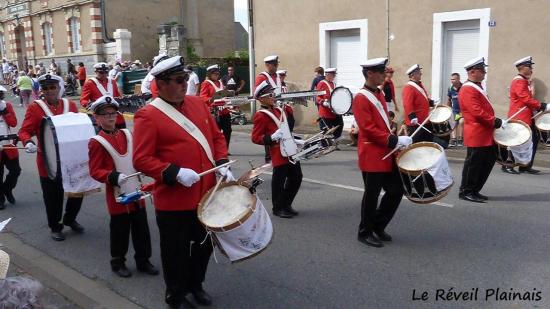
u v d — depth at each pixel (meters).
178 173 3.86
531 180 8.46
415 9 12.88
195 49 30.94
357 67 14.56
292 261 5.41
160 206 4.12
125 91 20.02
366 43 13.94
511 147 6.98
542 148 10.89
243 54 28.64
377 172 5.54
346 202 7.50
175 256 4.18
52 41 32.41
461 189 7.38
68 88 27.66
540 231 5.98
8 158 7.82
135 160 3.96
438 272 4.97
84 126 5.74
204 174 3.97
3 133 7.83
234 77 18.03
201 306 4.52
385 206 5.71
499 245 5.59
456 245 5.64
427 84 12.93
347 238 6.00
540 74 11.14
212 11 32.34
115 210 5.12
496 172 9.15
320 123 11.23
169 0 30.56
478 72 7.08
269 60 9.59
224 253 3.82
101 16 28.42
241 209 3.87
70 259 5.83
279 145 6.68
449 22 12.46
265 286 4.88
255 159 11.12
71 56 30.53
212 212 3.90
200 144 4.08
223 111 10.60
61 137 5.58
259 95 6.70
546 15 10.90
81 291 5.00
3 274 2.13
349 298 4.54
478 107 6.99
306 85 15.62
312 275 5.05
